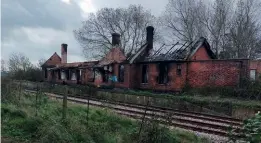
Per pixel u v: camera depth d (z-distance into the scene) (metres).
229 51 42.41
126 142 7.90
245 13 41.53
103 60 37.66
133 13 53.94
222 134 10.98
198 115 16.56
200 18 45.16
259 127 4.21
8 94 11.38
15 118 8.53
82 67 39.41
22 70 46.72
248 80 23.08
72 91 30.56
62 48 47.62
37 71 48.91
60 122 7.90
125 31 54.06
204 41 29.55
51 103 12.84
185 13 45.69
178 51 29.58
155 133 7.97
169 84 28.73
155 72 30.38
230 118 15.41
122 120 10.36
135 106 18.77
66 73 43.00
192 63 26.97
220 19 43.44
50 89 29.72
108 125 9.12
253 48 41.28
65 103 8.93
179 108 21.33
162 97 22.67
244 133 4.60
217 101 20.03
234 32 42.31
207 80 25.69
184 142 8.84
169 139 8.20
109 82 35.09
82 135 7.45
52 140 6.78
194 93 25.02
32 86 28.42
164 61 29.05
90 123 8.95
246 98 21.80
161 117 8.87
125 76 33.09
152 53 33.19
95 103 19.11
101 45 53.94
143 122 8.26
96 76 37.16
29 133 7.45
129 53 51.50
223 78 24.73
